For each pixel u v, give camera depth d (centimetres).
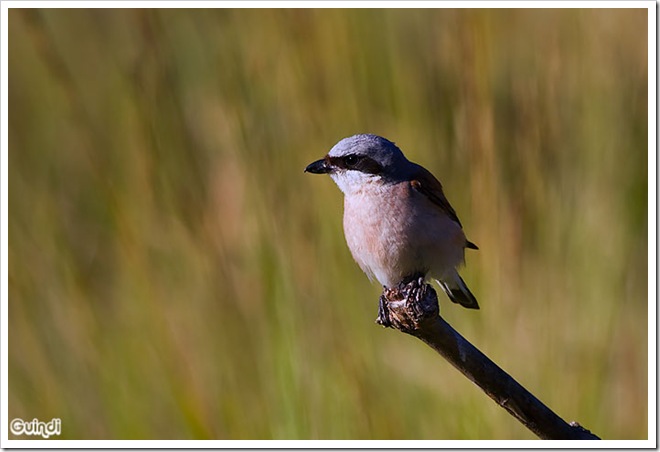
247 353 1003
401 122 1095
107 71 1179
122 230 1062
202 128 1112
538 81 1092
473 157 1034
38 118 1207
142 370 1027
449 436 985
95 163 1103
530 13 1136
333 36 1102
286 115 1081
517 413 612
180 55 1140
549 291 1029
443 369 1013
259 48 1096
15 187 1142
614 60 1121
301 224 1029
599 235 1062
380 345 1019
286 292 1003
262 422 989
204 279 1034
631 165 1102
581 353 1009
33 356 1035
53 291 1071
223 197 1057
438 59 1114
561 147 1096
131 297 1050
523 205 1049
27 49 1226
